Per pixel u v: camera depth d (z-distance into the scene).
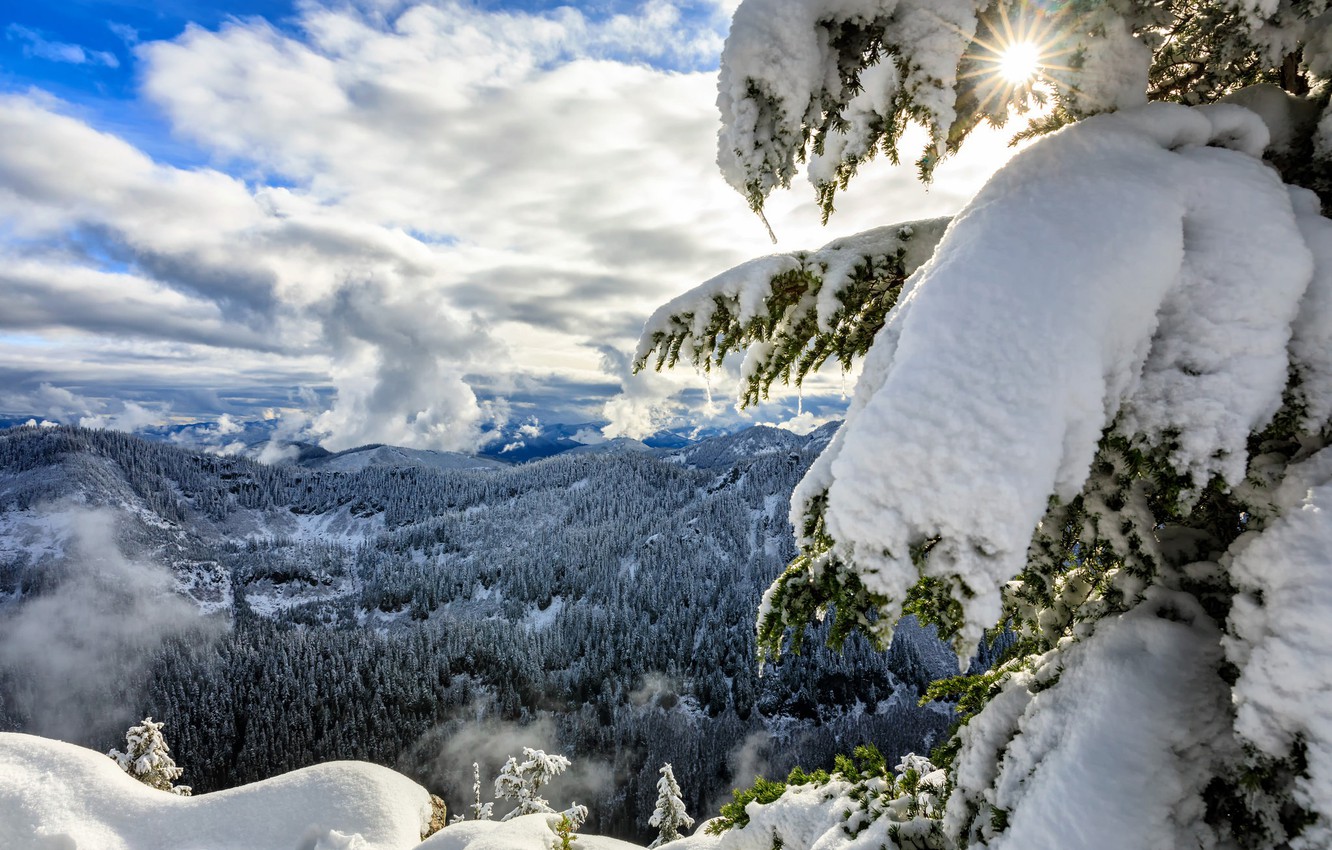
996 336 1.60
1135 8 2.22
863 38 2.05
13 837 6.90
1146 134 2.08
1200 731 1.88
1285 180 2.40
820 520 1.82
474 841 6.71
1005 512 1.42
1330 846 1.49
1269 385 1.68
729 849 3.48
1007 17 2.03
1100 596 2.47
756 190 2.17
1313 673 1.54
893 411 1.57
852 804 3.10
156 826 7.40
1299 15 2.16
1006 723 2.34
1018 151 2.15
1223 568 2.20
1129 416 1.79
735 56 2.01
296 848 7.18
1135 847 1.71
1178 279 1.79
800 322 3.05
